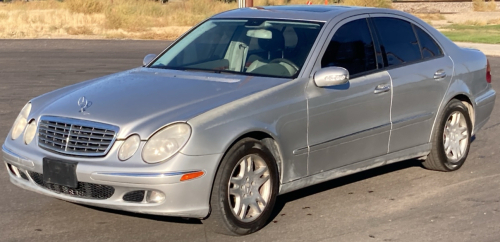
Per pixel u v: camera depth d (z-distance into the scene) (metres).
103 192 4.56
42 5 43.38
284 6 6.46
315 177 5.41
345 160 5.61
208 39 6.08
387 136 5.93
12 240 4.74
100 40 22.30
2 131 8.48
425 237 4.91
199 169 4.46
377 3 34.22
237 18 6.20
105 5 33.50
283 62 5.45
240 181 4.77
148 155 4.43
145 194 4.45
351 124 5.56
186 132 4.47
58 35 24.06
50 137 4.81
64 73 13.95
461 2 43.56
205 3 38.03
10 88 11.91
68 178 4.58
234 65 5.64
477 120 7.09
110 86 5.27
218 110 4.66
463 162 6.89
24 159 4.85
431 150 6.53
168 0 46.22
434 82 6.36
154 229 5.00
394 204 5.73
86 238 4.80
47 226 5.05
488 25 31.92
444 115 6.51
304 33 5.66
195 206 4.52
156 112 4.64
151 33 25.16
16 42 20.91
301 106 5.14
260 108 4.88
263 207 4.96
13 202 5.62
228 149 4.65
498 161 7.30
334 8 6.15
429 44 6.55
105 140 4.55
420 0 43.19
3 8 41.47
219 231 4.77
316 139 5.30
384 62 5.95
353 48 5.75
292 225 5.15
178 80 5.30
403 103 6.04
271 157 4.93
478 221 5.28
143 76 5.52
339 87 5.45
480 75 7.08
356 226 5.14
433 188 6.23
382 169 6.91
